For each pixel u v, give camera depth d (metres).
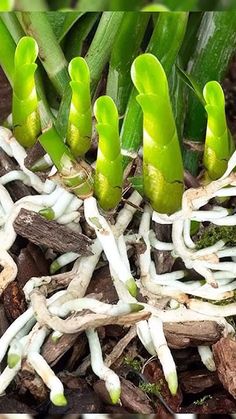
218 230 0.26
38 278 0.24
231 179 0.23
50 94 0.27
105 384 0.23
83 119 0.21
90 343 0.23
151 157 0.20
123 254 0.24
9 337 0.23
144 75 0.18
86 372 0.25
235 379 0.23
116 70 0.23
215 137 0.21
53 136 0.22
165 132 0.19
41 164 0.24
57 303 0.24
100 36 0.23
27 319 0.23
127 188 0.24
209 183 0.23
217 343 0.24
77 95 0.20
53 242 0.24
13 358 0.23
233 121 0.36
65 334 0.23
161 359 0.23
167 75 0.22
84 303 0.22
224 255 0.26
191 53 0.26
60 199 0.24
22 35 0.24
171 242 0.26
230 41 0.24
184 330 0.24
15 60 0.20
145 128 0.20
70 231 0.24
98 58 0.23
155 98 0.18
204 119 0.26
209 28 0.24
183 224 0.24
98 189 0.22
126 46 0.23
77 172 0.22
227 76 0.38
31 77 0.21
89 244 0.24
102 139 0.20
